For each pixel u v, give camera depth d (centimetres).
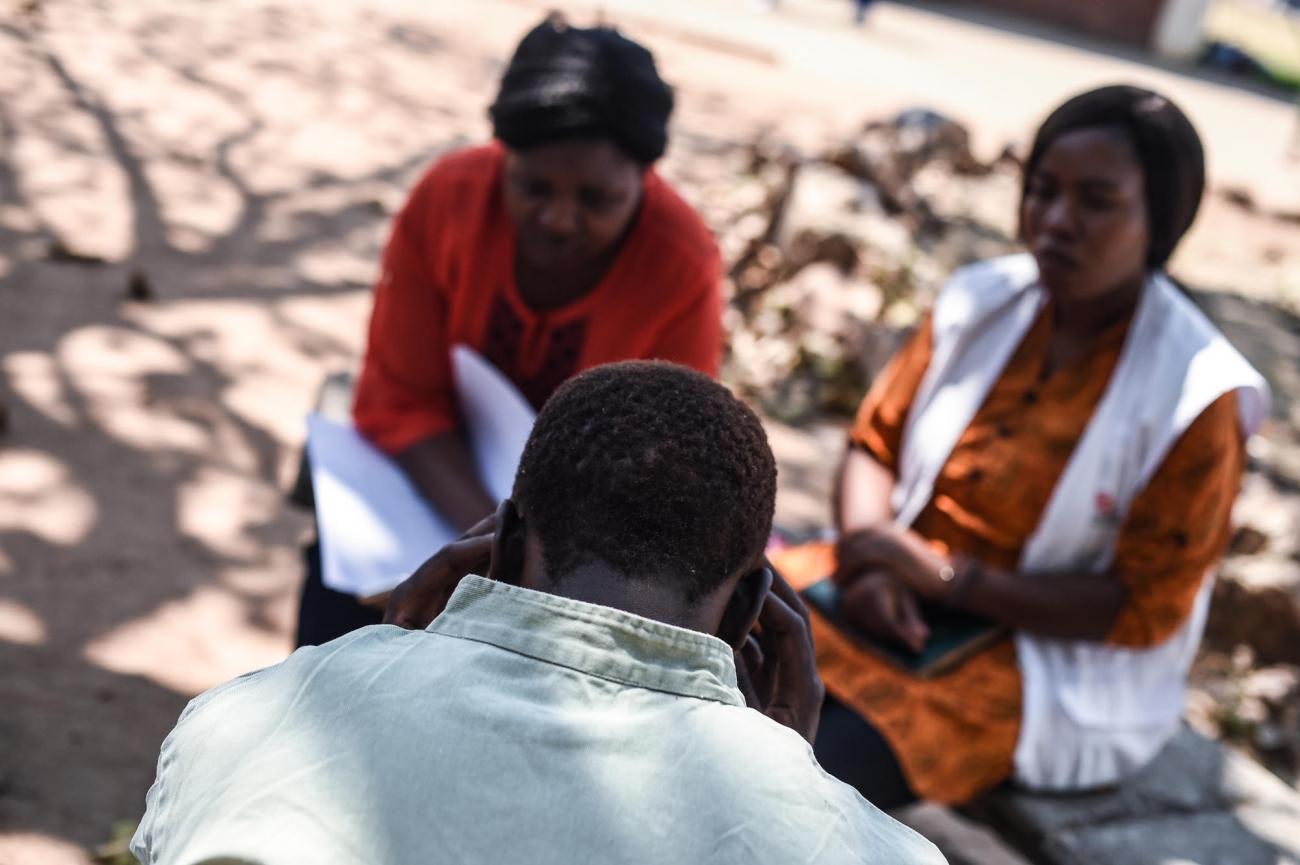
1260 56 2334
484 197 243
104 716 295
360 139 700
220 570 352
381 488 242
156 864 117
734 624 135
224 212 570
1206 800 261
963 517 253
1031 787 251
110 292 479
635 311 244
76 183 564
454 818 108
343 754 112
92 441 392
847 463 273
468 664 117
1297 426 532
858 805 118
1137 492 238
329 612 245
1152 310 240
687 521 122
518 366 254
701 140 804
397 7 1045
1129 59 1944
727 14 1366
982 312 255
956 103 1195
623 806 109
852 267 543
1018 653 246
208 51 800
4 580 329
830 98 1064
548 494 124
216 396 429
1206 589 255
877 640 244
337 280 530
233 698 123
